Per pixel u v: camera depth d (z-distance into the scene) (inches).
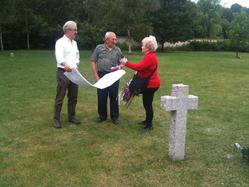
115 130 280.5
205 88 494.0
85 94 425.4
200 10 2719.0
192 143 252.5
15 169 205.0
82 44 1486.2
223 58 1250.0
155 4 1375.5
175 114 210.8
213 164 214.5
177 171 204.1
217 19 2714.1
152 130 280.8
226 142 255.9
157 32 1785.2
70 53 277.6
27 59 976.3
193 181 192.1
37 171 202.5
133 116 324.5
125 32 1525.6
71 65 278.5
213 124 302.7
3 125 291.3
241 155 229.5
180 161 217.8
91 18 1341.0
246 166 212.1
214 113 341.4
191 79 589.3
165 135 269.3
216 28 2645.2
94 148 239.8
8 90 447.5
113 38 286.5
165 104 205.8
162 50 1847.9
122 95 285.4
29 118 313.6
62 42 273.4
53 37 1653.5
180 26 1825.8
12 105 362.0
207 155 229.0
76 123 297.3
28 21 1557.6
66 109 345.7
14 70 669.9
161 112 342.0
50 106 359.6
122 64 273.9
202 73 682.8
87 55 1210.0
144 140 257.3
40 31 1583.4
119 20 1327.5
